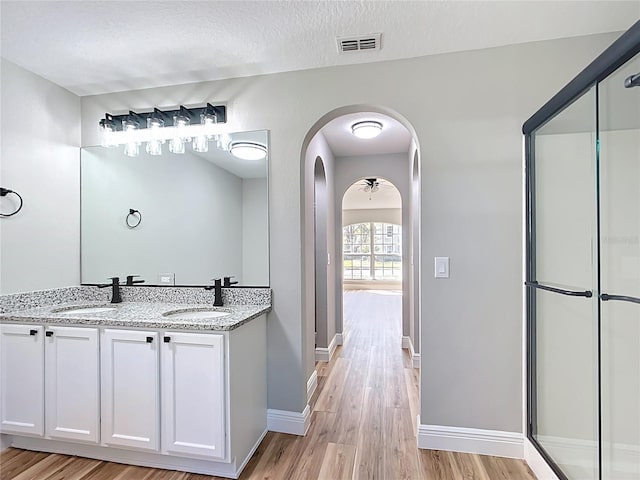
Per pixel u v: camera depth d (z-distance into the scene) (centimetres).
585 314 170
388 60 219
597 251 164
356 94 223
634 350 158
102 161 264
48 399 204
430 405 212
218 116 242
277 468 194
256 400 216
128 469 195
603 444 161
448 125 211
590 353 168
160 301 256
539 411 192
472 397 208
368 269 1045
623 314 159
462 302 209
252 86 238
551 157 184
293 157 232
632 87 147
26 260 227
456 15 177
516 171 204
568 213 177
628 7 171
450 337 211
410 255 430
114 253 265
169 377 188
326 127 343
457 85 211
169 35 193
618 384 160
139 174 259
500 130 206
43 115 239
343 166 457
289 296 233
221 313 224
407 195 437
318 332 383
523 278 203
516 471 191
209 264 247
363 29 188
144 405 192
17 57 213
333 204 441
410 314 418
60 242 251
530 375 198
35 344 206
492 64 207
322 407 269
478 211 208
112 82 246
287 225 233
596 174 161
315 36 194
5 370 210
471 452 207
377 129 332
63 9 171
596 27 189
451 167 211
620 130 154
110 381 196
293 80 232
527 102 203
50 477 188
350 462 199
